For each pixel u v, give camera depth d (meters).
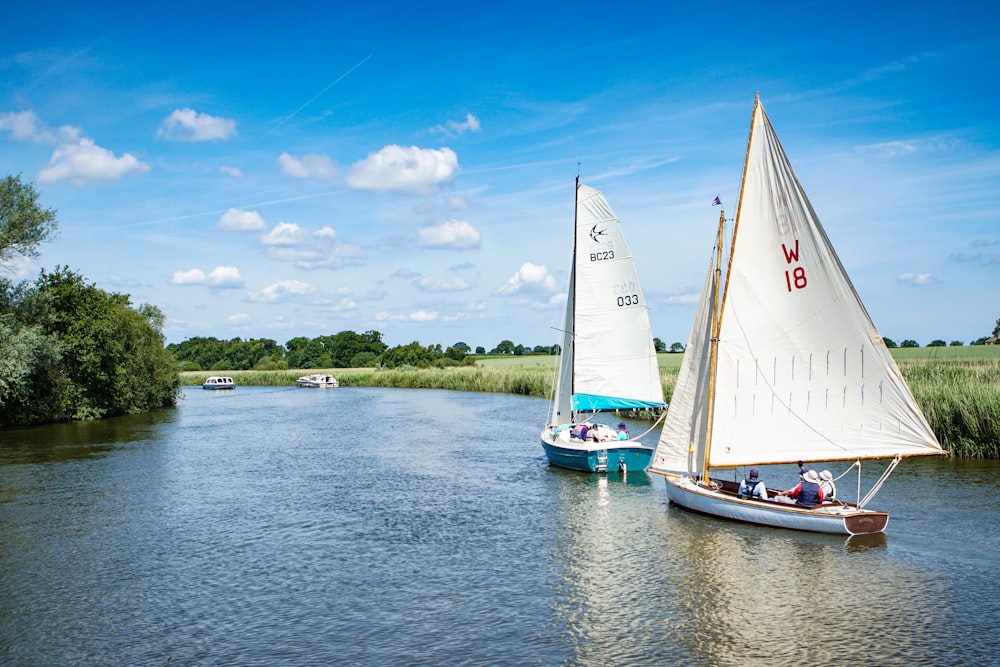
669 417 27.66
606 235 34.91
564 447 36.06
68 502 30.14
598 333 35.31
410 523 26.25
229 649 15.62
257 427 59.84
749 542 22.61
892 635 15.78
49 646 15.91
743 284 23.98
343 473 36.88
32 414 61.53
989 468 33.28
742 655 14.96
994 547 21.62
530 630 16.39
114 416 71.31
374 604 18.12
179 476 36.22
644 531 24.36
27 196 55.41
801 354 23.14
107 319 67.88
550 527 25.33
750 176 23.38
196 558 22.19
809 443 23.22
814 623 16.47
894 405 21.78
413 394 104.19
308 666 14.74
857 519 22.64
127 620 17.31
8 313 55.66
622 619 16.92
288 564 21.50
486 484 33.47
